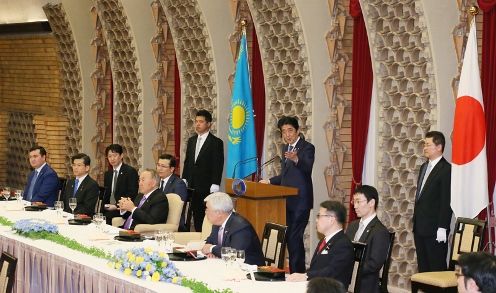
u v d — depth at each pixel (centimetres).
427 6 916
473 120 857
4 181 1764
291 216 995
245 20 1156
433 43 923
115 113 1446
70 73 1541
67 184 1128
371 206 726
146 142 1386
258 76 1205
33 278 783
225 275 646
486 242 879
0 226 897
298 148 989
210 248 749
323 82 1098
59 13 1479
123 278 642
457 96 873
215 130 1253
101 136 1517
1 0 1673
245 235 752
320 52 1095
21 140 1697
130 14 1339
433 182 865
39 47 1605
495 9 876
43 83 1614
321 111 1101
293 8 1082
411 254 977
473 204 858
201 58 1274
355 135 1056
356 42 1049
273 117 1164
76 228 888
